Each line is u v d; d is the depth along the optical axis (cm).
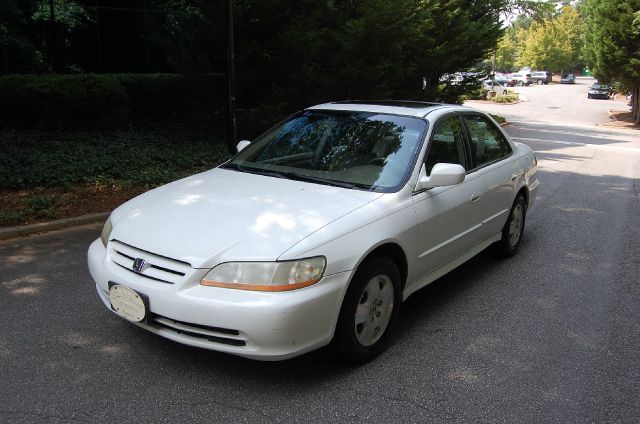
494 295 494
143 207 378
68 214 690
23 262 541
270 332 301
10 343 378
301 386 334
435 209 417
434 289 507
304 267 312
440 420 307
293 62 1083
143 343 381
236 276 307
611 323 442
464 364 369
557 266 579
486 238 529
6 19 1411
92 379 336
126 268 336
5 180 781
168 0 1533
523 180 591
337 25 1206
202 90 1119
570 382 352
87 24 1506
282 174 426
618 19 2892
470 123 519
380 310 371
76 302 447
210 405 312
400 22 1119
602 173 1256
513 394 335
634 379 358
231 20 954
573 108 4216
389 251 381
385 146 430
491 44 1669
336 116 476
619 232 724
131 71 1591
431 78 1542
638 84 3019
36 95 1081
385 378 347
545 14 2506
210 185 407
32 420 295
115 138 1131
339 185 402
